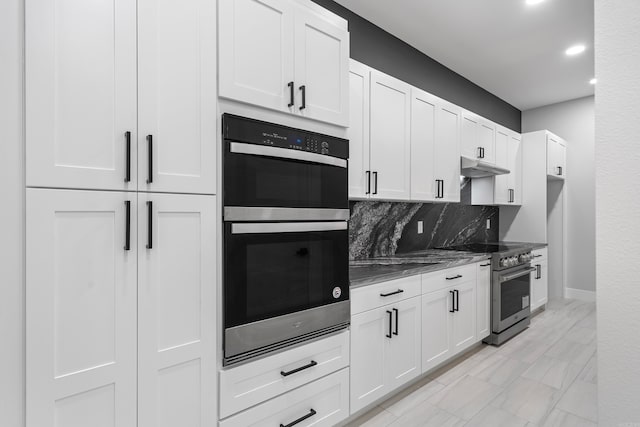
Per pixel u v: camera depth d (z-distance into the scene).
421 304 2.37
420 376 2.46
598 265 0.50
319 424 1.73
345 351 1.85
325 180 1.74
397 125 2.57
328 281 1.75
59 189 1.05
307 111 1.67
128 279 1.17
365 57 2.81
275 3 1.55
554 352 2.97
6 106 0.98
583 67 3.66
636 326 0.47
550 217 4.83
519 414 2.07
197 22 1.33
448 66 3.65
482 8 2.64
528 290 3.58
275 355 1.55
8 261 0.98
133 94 1.18
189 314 1.31
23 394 1.01
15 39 0.99
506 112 4.75
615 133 0.48
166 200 1.25
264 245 1.50
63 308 1.06
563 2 2.55
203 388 1.35
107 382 1.14
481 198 3.98
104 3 1.13
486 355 2.92
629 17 0.47
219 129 1.39
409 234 3.31
